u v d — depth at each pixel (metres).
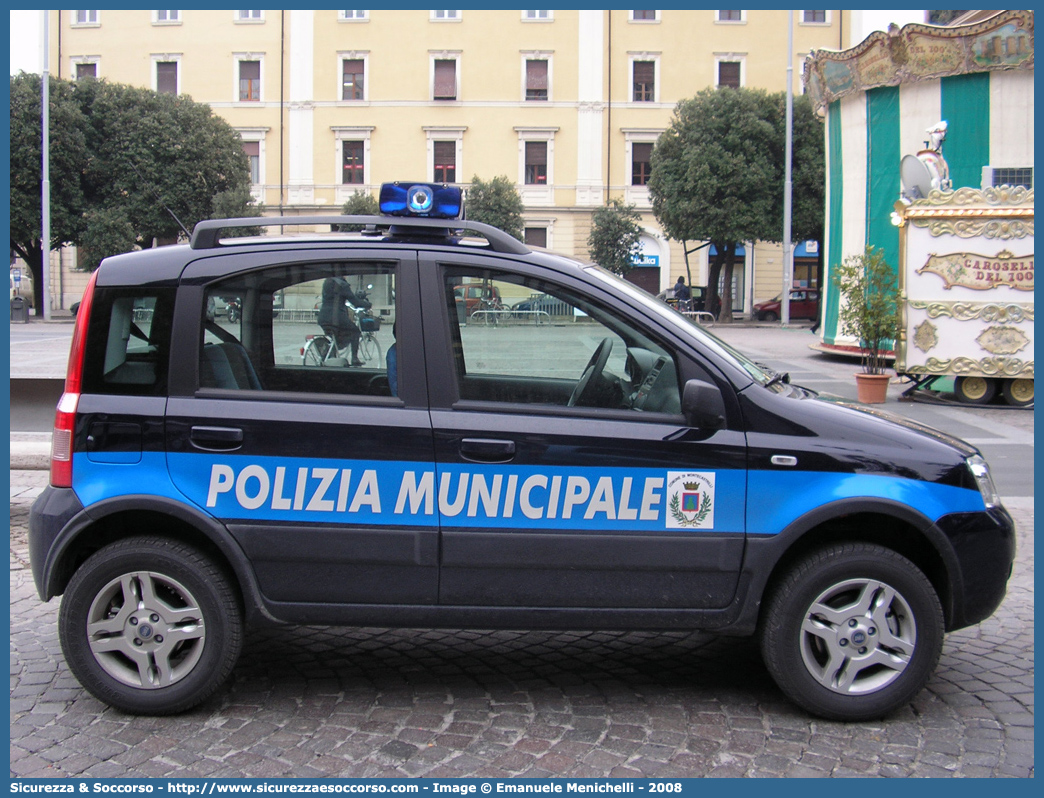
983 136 15.97
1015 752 3.25
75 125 35.12
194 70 43.81
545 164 44.09
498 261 3.53
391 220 3.54
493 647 4.25
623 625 3.48
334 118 43.84
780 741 3.32
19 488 7.40
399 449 3.41
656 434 3.43
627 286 3.72
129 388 3.46
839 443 3.45
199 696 3.46
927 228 12.52
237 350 3.49
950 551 3.43
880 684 3.44
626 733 3.37
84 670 3.45
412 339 3.48
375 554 3.42
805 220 37.78
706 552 3.42
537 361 3.51
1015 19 14.92
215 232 3.57
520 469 3.41
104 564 3.41
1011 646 4.29
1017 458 9.12
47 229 33.06
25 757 3.18
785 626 3.43
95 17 43.91
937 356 12.64
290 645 4.25
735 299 45.19
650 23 43.28
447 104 43.56
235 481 3.42
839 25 43.19
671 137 38.03
